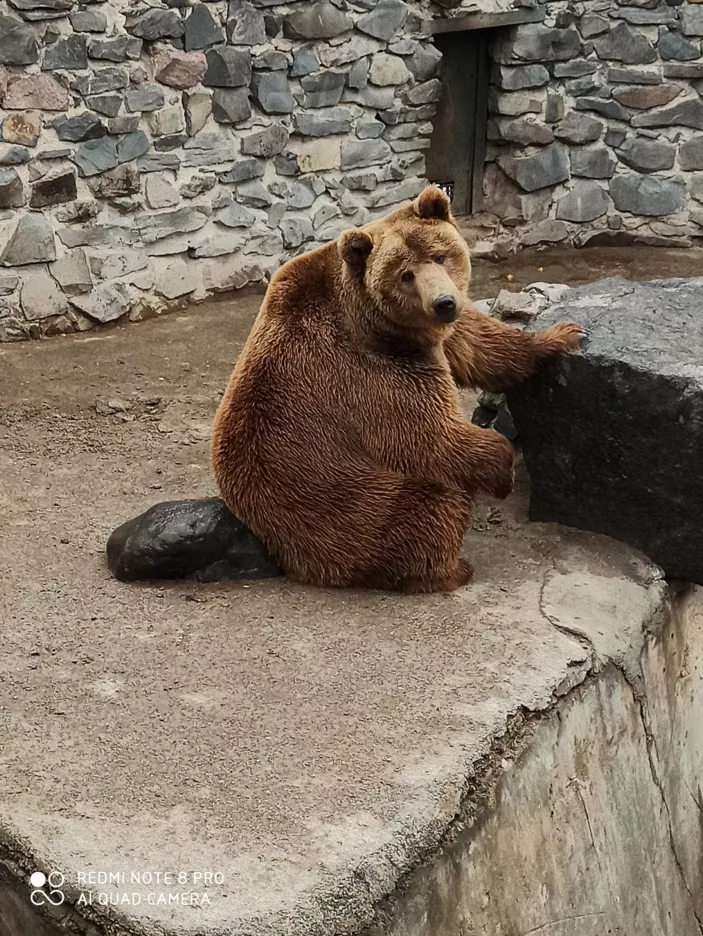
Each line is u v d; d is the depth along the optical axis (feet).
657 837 13.75
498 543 14.65
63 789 9.96
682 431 13.37
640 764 13.44
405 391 12.90
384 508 13.06
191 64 24.95
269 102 26.45
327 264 13.43
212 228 26.45
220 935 8.41
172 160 25.22
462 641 12.26
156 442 18.86
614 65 30.22
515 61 29.81
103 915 8.73
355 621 12.69
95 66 23.56
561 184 31.30
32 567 14.28
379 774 10.12
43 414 19.95
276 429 13.21
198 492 16.79
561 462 14.61
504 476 12.95
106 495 16.72
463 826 10.27
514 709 11.16
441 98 30.27
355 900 9.05
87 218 24.23
